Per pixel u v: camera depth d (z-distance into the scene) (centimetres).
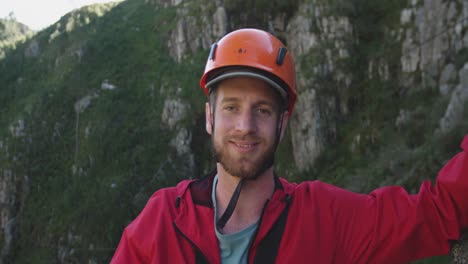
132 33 6712
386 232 234
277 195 243
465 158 217
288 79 238
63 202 5297
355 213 245
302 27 3888
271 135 232
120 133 5362
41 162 5997
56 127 6100
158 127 5219
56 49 7100
